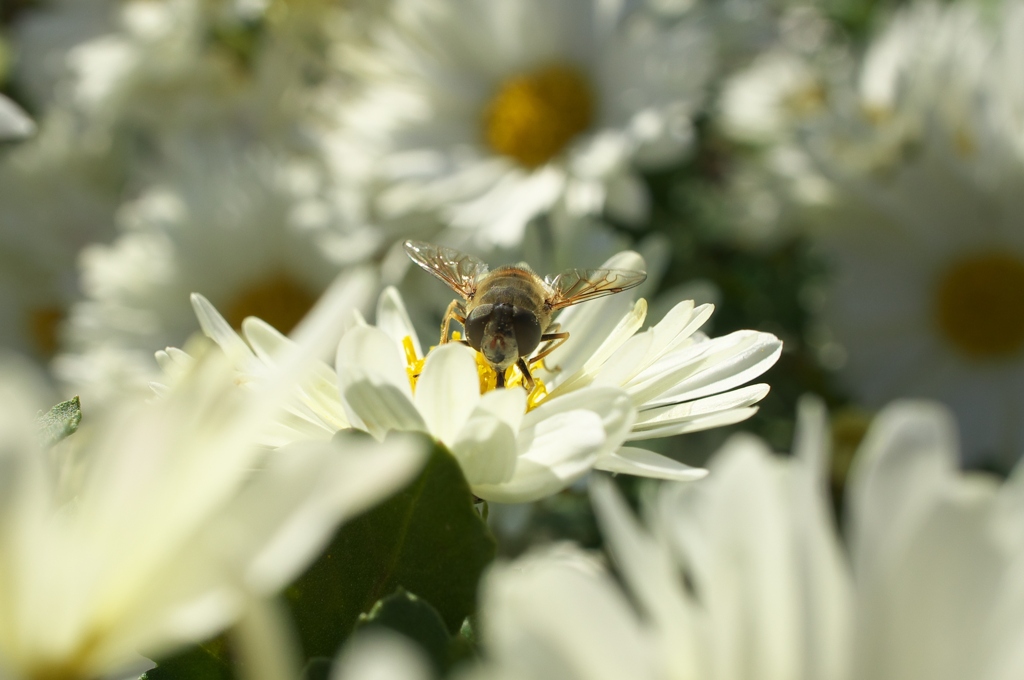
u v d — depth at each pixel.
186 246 0.19
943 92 0.18
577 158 0.17
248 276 0.19
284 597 0.05
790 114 0.20
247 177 0.19
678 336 0.07
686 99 0.17
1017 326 0.18
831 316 0.19
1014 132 0.17
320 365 0.07
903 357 0.19
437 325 0.14
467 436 0.06
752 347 0.07
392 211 0.18
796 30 0.23
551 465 0.06
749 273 0.19
